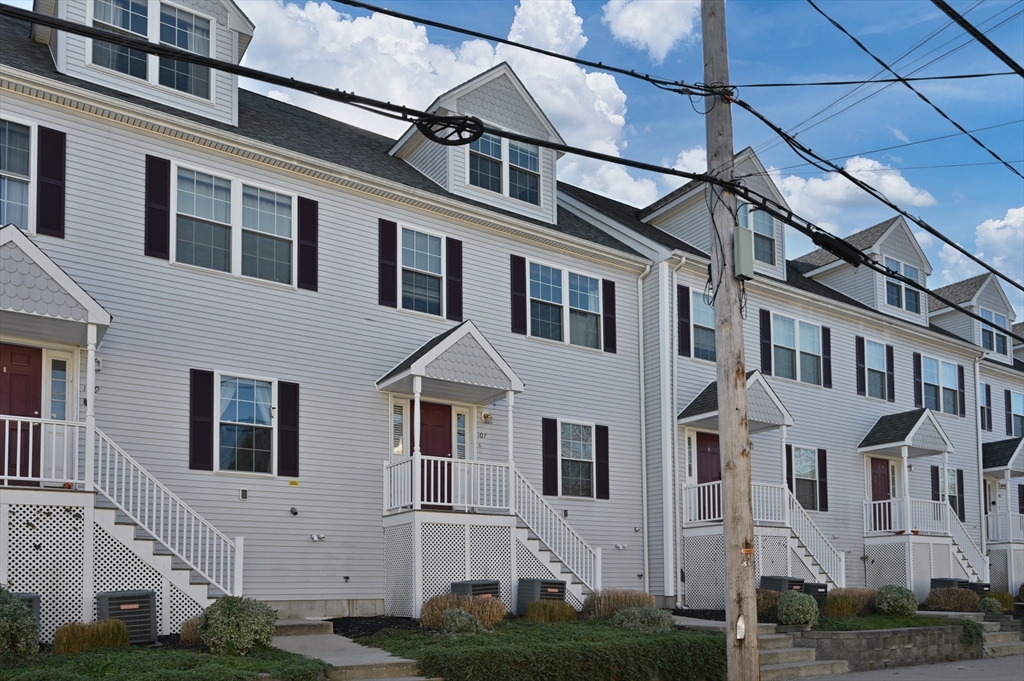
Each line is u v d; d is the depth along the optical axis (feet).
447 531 56.44
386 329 60.85
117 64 54.60
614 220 79.00
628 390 73.61
